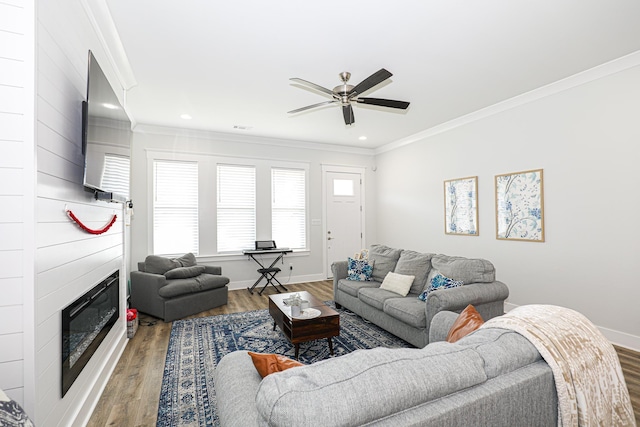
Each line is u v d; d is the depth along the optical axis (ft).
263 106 12.81
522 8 6.89
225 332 10.77
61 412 5.20
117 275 9.04
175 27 7.52
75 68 6.04
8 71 4.27
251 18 7.20
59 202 5.19
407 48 8.55
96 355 7.07
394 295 10.58
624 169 9.18
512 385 3.06
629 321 9.11
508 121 12.53
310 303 10.13
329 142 19.45
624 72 9.14
